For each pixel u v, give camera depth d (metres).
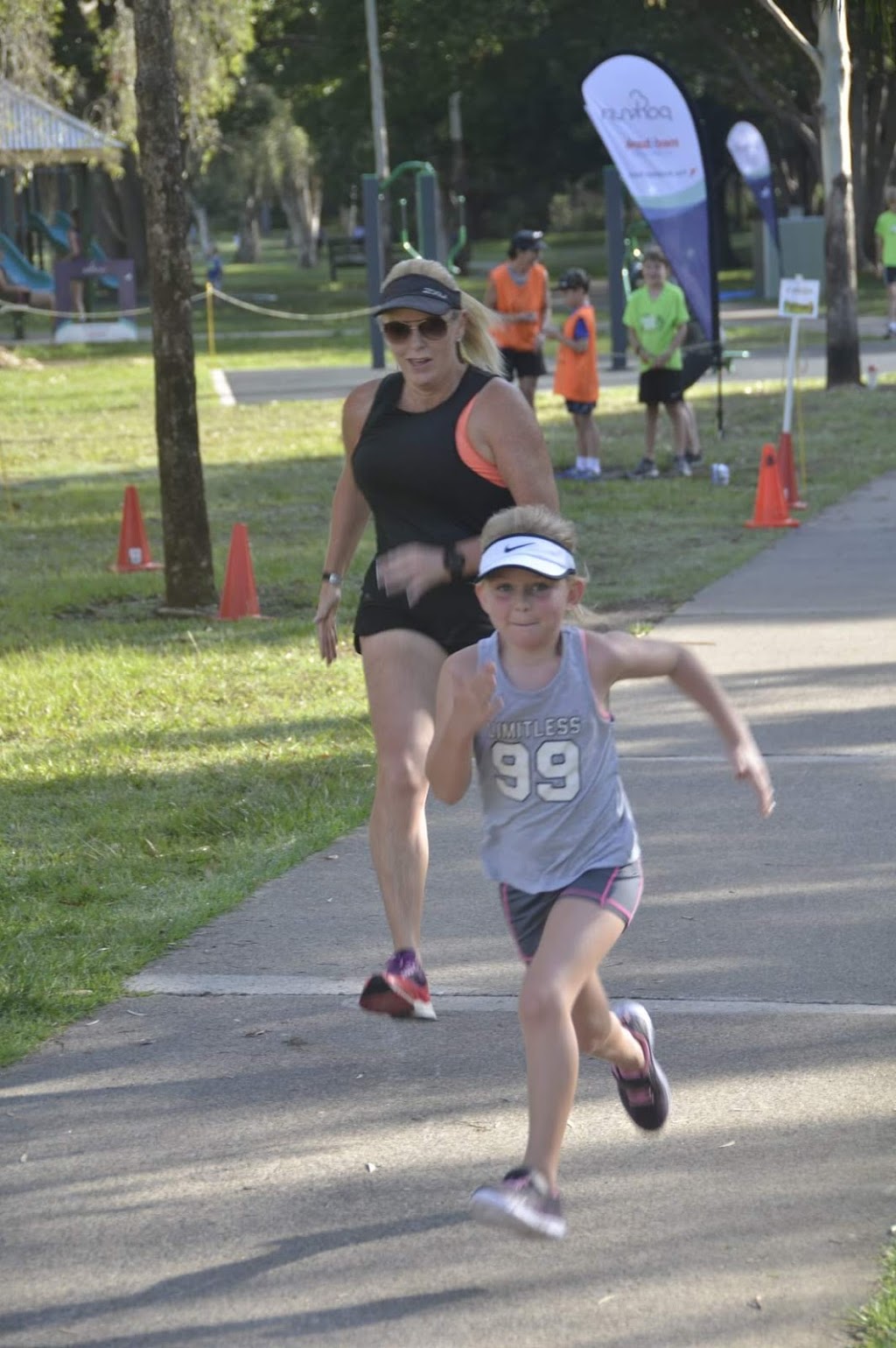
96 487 32.03
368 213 55.44
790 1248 6.88
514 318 29.98
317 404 44.69
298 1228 7.18
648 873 11.51
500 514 7.10
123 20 67.94
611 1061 7.42
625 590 21.12
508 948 10.29
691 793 13.27
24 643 19.39
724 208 111.00
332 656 10.26
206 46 65.50
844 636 18.36
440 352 8.70
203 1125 8.12
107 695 16.84
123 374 56.19
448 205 124.31
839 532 24.80
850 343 42.72
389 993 8.36
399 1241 7.05
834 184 42.16
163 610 20.92
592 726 6.96
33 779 14.10
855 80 80.62
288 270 159.38
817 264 83.00
